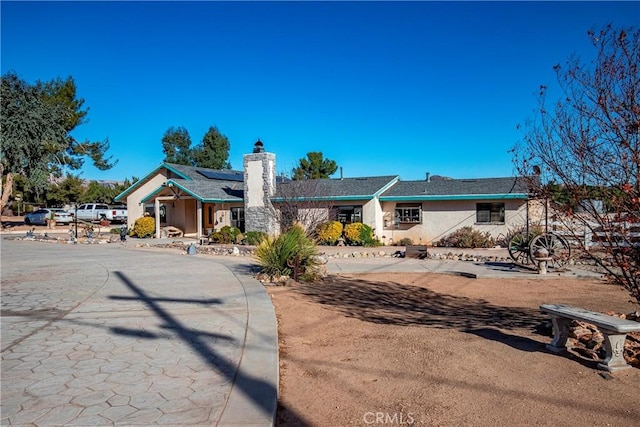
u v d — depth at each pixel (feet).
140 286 32.09
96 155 126.11
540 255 37.17
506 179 75.10
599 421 11.41
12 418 11.35
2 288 31.45
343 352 17.54
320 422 11.81
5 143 81.82
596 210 16.55
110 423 11.04
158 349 17.10
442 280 36.24
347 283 34.65
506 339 18.52
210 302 26.08
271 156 79.15
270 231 76.79
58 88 117.60
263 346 17.25
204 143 183.42
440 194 72.02
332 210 76.54
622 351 14.64
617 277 16.83
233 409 11.64
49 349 17.20
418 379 14.52
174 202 97.86
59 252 61.57
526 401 12.66
